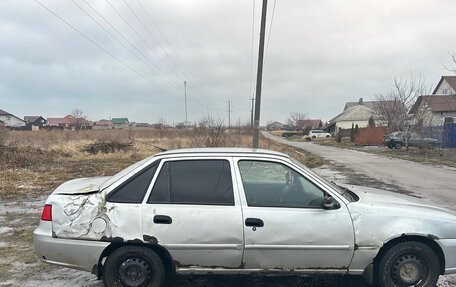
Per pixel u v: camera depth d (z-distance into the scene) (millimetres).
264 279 4508
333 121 84062
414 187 12117
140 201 3955
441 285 4363
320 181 4035
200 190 3980
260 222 3842
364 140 43062
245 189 3988
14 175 14320
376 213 3947
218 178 4027
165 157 4109
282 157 4176
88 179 5000
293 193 4016
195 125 25062
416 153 28078
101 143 26328
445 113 41906
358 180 13875
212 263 3896
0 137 23312
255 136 16922
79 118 96688
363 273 3982
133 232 3855
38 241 4000
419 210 4082
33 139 32781
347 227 3873
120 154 23516
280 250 3855
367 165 19844
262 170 4078
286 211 3891
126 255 3912
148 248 3918
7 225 7141
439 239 3936
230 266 3908
